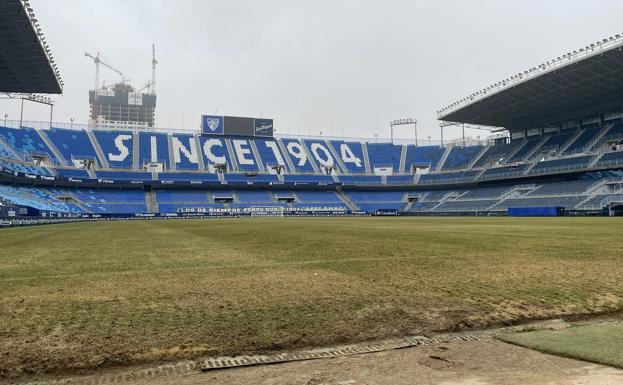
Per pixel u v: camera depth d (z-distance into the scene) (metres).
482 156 95.06
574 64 57.19
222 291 8.23
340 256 13.68
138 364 4.90
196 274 10.34
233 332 5.82
